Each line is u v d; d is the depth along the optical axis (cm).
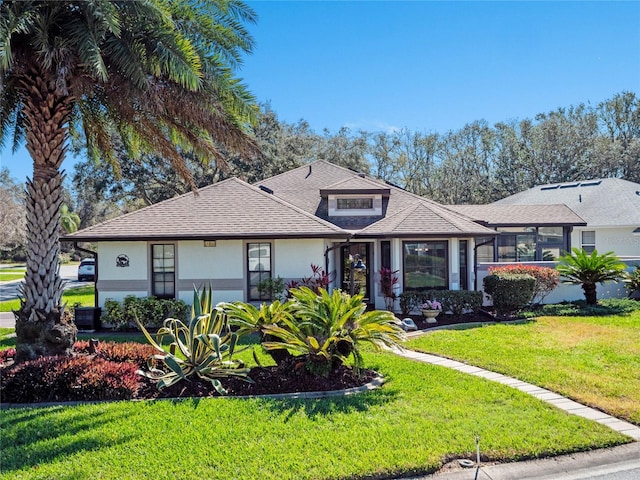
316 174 2194
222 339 854
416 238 1540
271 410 650
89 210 5084
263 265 1495
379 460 496
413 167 4803
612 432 579
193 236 1420
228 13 1003
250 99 991
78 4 799
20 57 828
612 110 4803
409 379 810
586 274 1582
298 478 461
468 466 501
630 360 923
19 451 519
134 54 835
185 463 491
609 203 2567
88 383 714
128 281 1462
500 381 811
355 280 1844
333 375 810
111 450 522
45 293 867
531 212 2358
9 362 892
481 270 1711
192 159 3009
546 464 510
